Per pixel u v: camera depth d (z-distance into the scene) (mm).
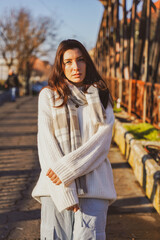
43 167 1640
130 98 8195
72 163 1598
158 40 7152
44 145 1657
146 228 3107
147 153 4113
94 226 1659
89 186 1670
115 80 11828
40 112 1726
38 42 31734
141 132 5523
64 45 1733
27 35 31672
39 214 3348
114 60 11898
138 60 9258
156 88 6430
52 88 1753
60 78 1739
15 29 31922
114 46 11914
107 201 1756
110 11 12922
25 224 3119
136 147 4457
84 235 1647
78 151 1628
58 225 1710
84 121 1728
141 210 3500
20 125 9281
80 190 1634
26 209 3465
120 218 3309
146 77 6992
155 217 3348
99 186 1686
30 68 33344
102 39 16625
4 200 3699
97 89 1760
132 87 8773
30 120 10328
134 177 4578
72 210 1648
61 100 1708
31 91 31812
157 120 6348
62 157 1612
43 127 1680
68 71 1741
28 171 4840
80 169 1605
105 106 1796
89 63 1795
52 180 1603
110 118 1769
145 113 6852
